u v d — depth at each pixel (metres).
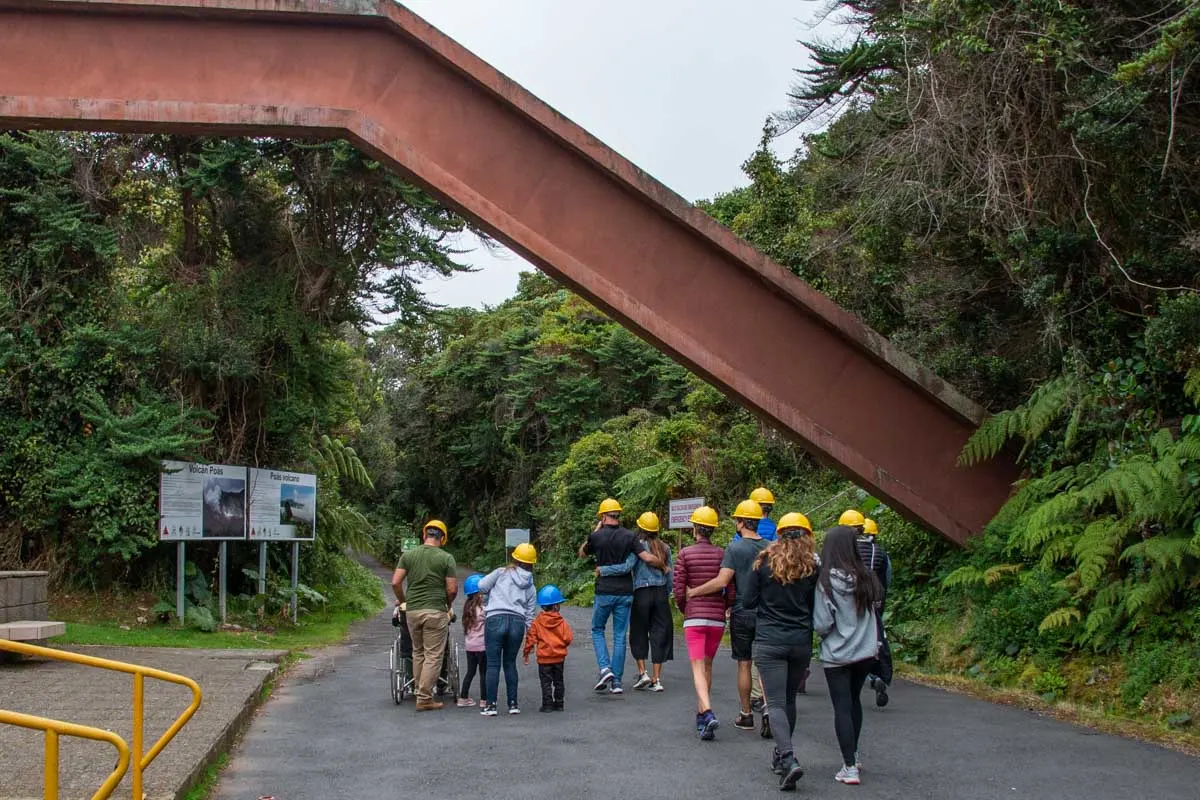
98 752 6.61
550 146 12.12
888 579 9.34
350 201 18.52
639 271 12.14
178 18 11.85
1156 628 9.09
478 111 12.07
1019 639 10.44
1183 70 9.20
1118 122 9.79
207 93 11.81
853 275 17.00
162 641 13.84
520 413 41.19
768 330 12.32
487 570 41.78
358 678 11.73
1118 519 10.16
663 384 36.28
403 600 9.77
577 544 31.20
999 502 12.56
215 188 17.14
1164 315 10.46
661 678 11.46
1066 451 11.91
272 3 11.66
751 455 23.88
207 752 6.66
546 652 9.17
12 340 15.38
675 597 8.34
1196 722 7.95
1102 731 8.05
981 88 10.99
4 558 15.48
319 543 21.89
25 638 10.52
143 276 17.56
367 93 11.99
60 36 11.76
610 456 31.67
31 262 15.98
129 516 15.38
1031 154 10.98
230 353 17.03
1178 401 10.95
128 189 17.67
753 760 7.02
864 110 15.48
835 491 20.12
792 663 6.53
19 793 5.52
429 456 48.94
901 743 7.57
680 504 18.50
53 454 15.59
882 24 14.38
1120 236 11.10
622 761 7.01
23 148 15.89
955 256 14.54
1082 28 9.88
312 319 18.78
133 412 16.05
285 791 6.22
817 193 18.44
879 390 12.46
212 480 16.03
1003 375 14.31
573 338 39.22
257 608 17.20
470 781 6.45
